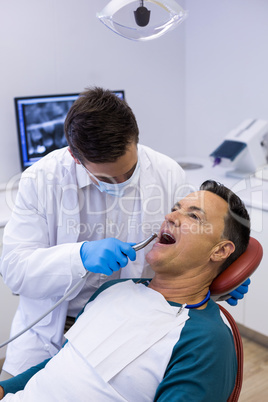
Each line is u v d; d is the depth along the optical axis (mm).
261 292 2217
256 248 1282
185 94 3188
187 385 1021
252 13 2648
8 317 2184
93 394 1093
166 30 1479
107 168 1111
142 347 1107
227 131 2977
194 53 3055
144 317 1157
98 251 1185
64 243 1365
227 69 2873
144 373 1096
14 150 2592
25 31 2488
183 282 1223
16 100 2387
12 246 1308
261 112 2754
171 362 1076
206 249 1200
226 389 1063
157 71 3016
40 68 2580
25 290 1300
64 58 2645
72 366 1133
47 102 2465
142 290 1249
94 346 1130
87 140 1062
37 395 1135
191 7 2988
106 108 1066
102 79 2811
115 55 2824
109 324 1164
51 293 1292
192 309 1186
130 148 1102
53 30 2572
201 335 1079
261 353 2309
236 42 2779
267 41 2613
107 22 1423
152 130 3094
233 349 1142
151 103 3045
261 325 2273
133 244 1251
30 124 2443
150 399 1098
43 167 1332
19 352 1388
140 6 1388
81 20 2652
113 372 1094
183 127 3242
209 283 1257
